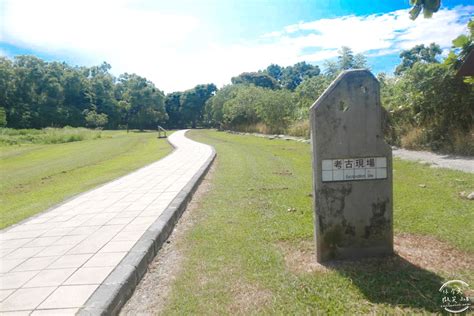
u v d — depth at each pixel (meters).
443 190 6.31
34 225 5.16
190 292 3.16
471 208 5.14
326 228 3.62
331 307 2.80
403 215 4.97
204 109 68.56
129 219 5.15
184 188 7.11
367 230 3.65
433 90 11.86
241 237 4.45
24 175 12.61
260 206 5.89
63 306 2.79
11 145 28.88
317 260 3.64
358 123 3.57
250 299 2.99
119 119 68.88
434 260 3.53
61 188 9.02
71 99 65.50
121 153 19.45
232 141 22.86
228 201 6.34
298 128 22.69
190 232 4.79
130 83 69.88
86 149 23.41
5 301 2.92
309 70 70.44
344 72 3.58
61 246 4.18
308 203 5.97
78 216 5.54
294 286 3.15
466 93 11.16
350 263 3.54
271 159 11.99
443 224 4.52
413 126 13.20
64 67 70.56
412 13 2.66
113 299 2.87
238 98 39.06
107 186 8.02
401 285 3.05
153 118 67.62
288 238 4.35
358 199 3.62
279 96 28.31
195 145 19.56
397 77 17.69
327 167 3.58
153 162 12.55
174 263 3.85
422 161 9.74
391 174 3.63
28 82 58.34
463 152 10.43
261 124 31.58
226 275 3.44
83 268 3.47
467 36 3.60
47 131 39.91
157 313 2.87
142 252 3.77
